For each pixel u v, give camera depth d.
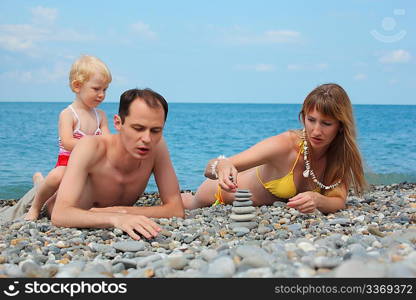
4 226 5.20
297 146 5.60
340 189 5.69
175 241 4.18
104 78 6.45
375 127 31.83
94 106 6.48
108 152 5.04
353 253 3.21
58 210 4.73
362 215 5.16
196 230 4.52
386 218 5.13
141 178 5.24
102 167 5.04
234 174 5.06
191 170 13.64
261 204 6.02
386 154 17.38
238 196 4.79
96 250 3.87
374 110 53.69
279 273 2.88
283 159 5.63
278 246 3.53
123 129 4.58
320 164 5.69
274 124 34.59
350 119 5.30
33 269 3.25
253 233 4.46
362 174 5.71
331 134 5.22
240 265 3.07
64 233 4.48
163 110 4.53
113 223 4.45
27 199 6.75
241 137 24.89
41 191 5.64
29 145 17.75
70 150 6.09
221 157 5.54
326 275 2.81
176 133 25.56
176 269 3.23
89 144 4.91
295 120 38.69
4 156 15.34
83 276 3.08
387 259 3.01
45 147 17.30
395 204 6.05
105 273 3.14
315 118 5.15
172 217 5.14
